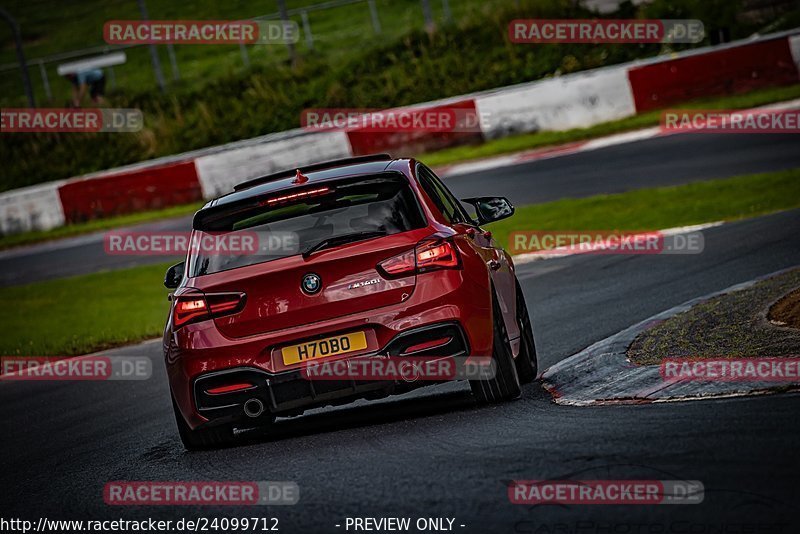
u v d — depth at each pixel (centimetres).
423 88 12250
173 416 3034
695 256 4469
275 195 2283
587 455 1722
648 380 2245
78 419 3278
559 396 2339
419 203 2273
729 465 1545
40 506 2102
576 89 9556
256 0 18875
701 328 2628
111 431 2953
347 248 2189
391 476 1784
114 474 2306
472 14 13238
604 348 2683
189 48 16862
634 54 11644
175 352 2255
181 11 18950
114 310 6141
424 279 2188
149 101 13838
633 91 9456
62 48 18512
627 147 8319
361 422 2409
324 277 2181
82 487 2222
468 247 2297
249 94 13150
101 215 10194
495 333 2272
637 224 5762
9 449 2953
